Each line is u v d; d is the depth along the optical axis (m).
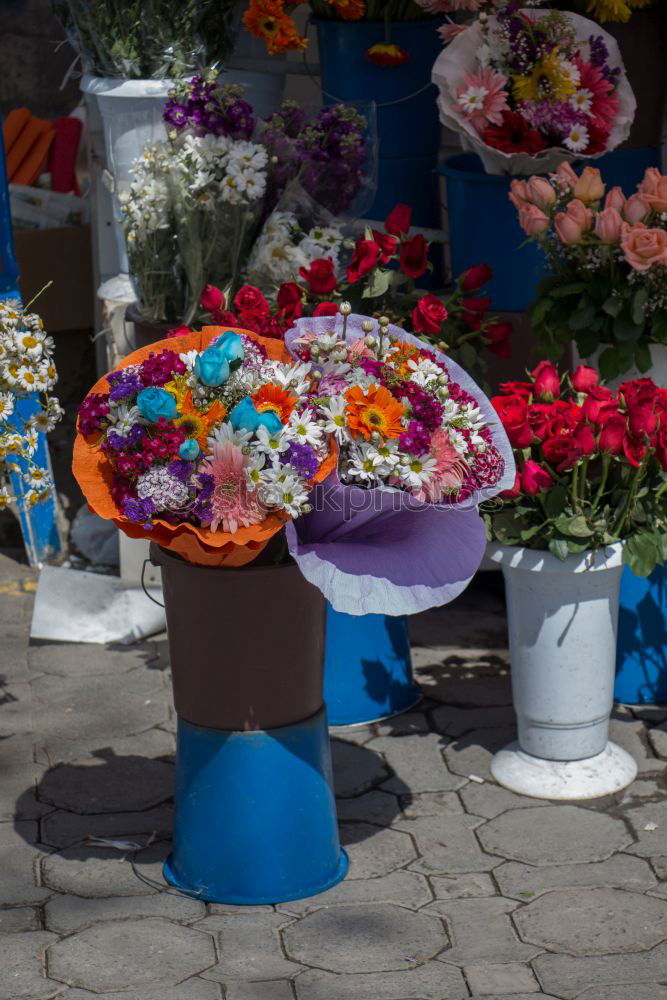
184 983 2.63
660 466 3.11
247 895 2.89
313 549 2.59
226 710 2.81
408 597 2.56
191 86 3.66
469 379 2.76
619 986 2.60
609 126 3.81
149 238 3.70
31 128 5.99
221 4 4.11
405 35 4.18
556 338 3.56
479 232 3.97
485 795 3.30
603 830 3.13
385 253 3.45
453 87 3.79
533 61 3.75
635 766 3.38
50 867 3.02
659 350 3.45
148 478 2.47
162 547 2.79
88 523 4.79
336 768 3.43
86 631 4.18
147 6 3.92
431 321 3.22
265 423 2.47
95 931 2.79
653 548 3.15
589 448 2.99
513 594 3.24
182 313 3.80
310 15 4.38
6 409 3.22
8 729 3.63
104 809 3.26
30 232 5.59
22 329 3.33
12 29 7.02
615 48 3.82
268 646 2.75
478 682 3.87
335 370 2.61
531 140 3.76
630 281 3.30
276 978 2.64
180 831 2.94
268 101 4.46
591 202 3.40
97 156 4.70
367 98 4.25
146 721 3.68
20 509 4.65
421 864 3.03
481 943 2.74
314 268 3.31
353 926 2.80
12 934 2.79
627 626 3.68
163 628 4.21
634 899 2.87
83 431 2.63
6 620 4.30
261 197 3.65
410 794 3.31
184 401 2.55
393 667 3.69
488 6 4.04
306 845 2.90
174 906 2.88
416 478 2.52
